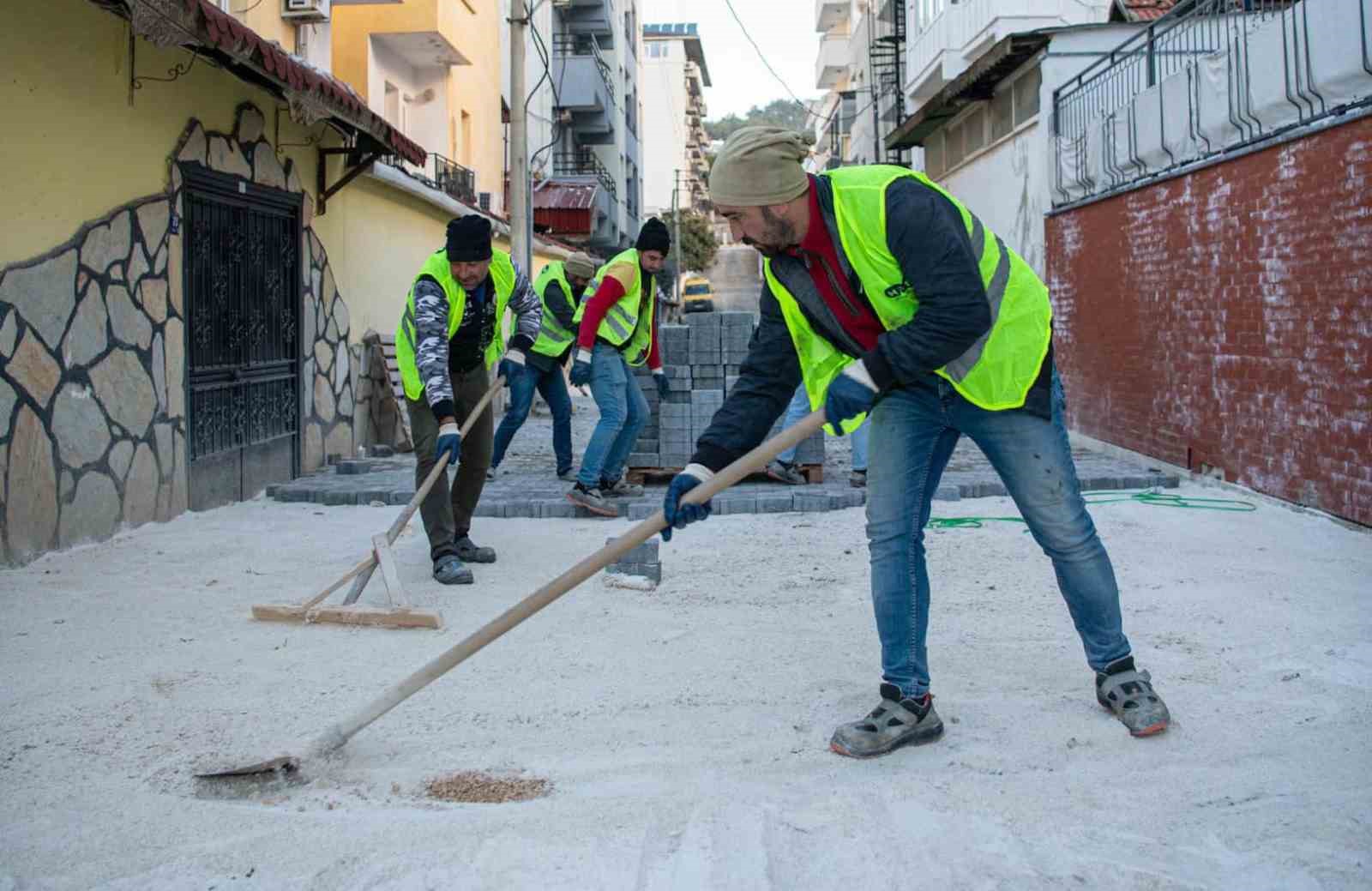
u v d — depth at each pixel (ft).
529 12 51.62
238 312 30.25
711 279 229.86
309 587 19.70
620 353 27.17
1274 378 27.43
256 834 9.89
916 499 12.01
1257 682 13.83
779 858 9.31
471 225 19.07
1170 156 34.12
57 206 22.16
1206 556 21.52
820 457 30.68
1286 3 33.30
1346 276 24.22
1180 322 32.94
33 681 14.32
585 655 15.42
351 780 11.21
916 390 11.87
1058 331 45.19
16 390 20.93
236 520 26.91
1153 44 40.04
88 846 9.73
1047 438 11.78
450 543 20.30
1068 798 10.48
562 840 9.68
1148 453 35.40
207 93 28.19
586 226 85.76
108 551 22.72
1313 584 19.08
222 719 12.94
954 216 10.98
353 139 35.94
